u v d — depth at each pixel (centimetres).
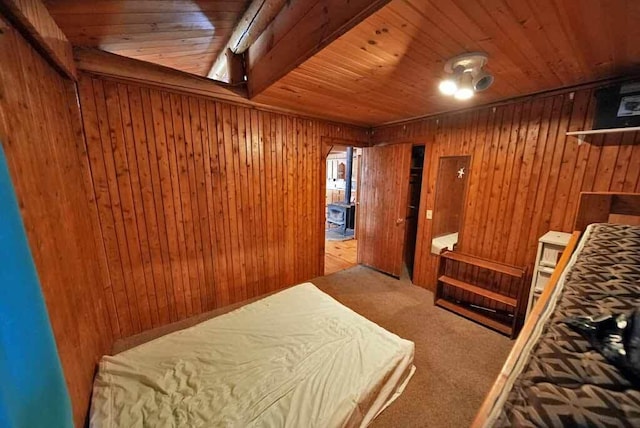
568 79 200
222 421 125
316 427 123
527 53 156
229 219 289
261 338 185
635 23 122
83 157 200
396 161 371
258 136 296
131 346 228
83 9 144
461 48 149
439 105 278
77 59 185
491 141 273
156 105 230
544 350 71
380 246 407
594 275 106
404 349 178
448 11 114
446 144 313
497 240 278
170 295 261
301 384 146
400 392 181
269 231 324
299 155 337
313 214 367
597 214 171
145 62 209
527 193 253
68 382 124
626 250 121
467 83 168
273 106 289
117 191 221
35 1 120
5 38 104
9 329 60
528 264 259
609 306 85
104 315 219
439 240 336
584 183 220
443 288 328
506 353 226
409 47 147
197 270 275
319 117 339
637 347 61
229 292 301
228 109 270
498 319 275
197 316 277
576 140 220
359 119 352
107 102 208
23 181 106
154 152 234
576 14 116
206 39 230
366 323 204
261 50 217
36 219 113
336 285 364
